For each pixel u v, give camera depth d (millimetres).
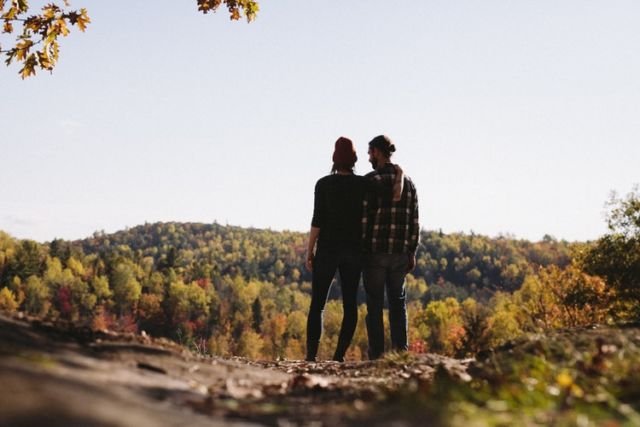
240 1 10125
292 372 6234
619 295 38438
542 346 5254
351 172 7406
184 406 3479
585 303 38906
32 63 10203
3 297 117438
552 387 3895
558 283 40656
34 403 2525
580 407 3402
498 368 4859
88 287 132000
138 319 132250
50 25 10164
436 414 3217
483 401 3678
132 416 2705
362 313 116062
